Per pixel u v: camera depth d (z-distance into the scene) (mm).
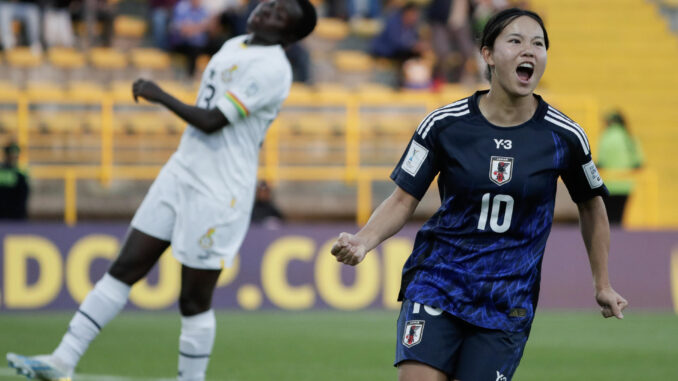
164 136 52969
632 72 70562
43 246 41125
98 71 59562
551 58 71000
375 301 43344
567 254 44969
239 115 18703
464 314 13852
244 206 19172
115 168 50500
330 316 40938
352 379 25406
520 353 14070
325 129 54031
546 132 14008
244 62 19000
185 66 60719
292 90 56312
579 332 36719
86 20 62438
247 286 42781
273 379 25234
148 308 41469
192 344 18891
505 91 13930
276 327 36781
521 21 13828
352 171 52062
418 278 14219
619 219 51094
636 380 25984
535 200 13938
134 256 18734
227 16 56875
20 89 56938
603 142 51656
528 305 14102
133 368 26500
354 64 63688
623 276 45562
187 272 18766
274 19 19297
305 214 52375
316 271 43219
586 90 69312
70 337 18406
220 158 18859
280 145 53406
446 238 14141
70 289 41281
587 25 72938
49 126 52000
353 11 68312
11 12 59125
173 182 18797
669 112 68688
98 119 52750
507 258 13953
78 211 50562
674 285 45844
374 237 14312
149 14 66188
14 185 45188
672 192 64438
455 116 14172
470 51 61094
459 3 60562
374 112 54312
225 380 24953
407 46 60219
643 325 39188
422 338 13828
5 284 40719
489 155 13898
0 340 31531
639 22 73438
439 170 14445
